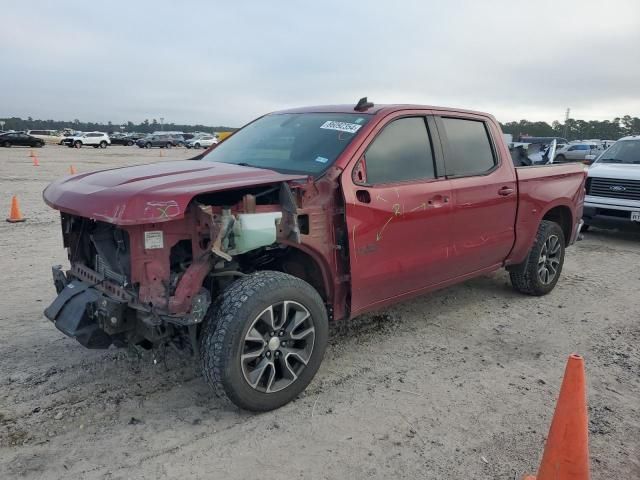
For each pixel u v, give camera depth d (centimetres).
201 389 376
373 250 399
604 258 812
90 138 5412
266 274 345
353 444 319
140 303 324
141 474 288
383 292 421
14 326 481
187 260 345
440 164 459
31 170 2220
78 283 379
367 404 364
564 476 248
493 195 500
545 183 572
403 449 315
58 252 764
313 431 330
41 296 566
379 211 398
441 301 580
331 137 418
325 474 292
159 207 298
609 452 318
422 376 406
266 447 313
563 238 614
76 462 296
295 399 366
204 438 321
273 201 370
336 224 380
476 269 513
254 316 326
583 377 246
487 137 520
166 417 341
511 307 567
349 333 485
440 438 327
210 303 334
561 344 474
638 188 889
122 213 296
